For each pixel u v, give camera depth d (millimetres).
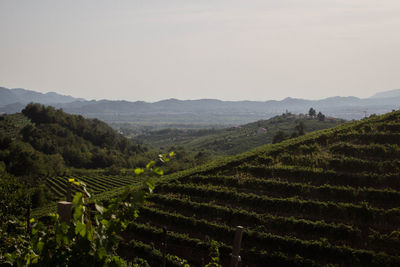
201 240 23922
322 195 26266
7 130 110000
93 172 92062
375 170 28062
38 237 3910
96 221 3943
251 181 29781
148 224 26234
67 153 102125
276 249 21469
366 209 22594
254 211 26031
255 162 34469
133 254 23406
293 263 20156
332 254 19906
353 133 35031
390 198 23859
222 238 23672
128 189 4105
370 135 33688
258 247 22031
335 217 23391
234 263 6922
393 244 20094
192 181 33531
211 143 161375
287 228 22969
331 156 31781
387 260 18641
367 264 19062
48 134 108312
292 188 27500
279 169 30906
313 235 22016
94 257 3758
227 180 31266
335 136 36094
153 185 4027
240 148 131750
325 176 28422
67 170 86750
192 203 28000
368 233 21344
